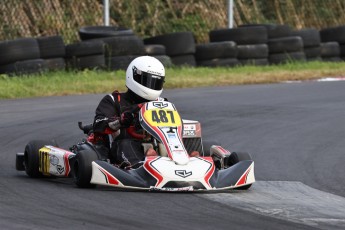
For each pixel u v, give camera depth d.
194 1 87.56
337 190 28.97
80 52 63.19
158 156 26.22
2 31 73.19
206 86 61.81
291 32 78.50
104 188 26.44
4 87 55.19
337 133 42.62
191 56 70.88
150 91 28.44
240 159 27.86
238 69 70.69
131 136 27.86
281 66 74.50
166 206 23.42
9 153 35.62
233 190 27.20
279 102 53.34
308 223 21.97
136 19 84.00
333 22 99.12
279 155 36.50
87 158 26.12
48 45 62.16
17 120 44.34
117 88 57.81
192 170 25.67
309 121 46.16
